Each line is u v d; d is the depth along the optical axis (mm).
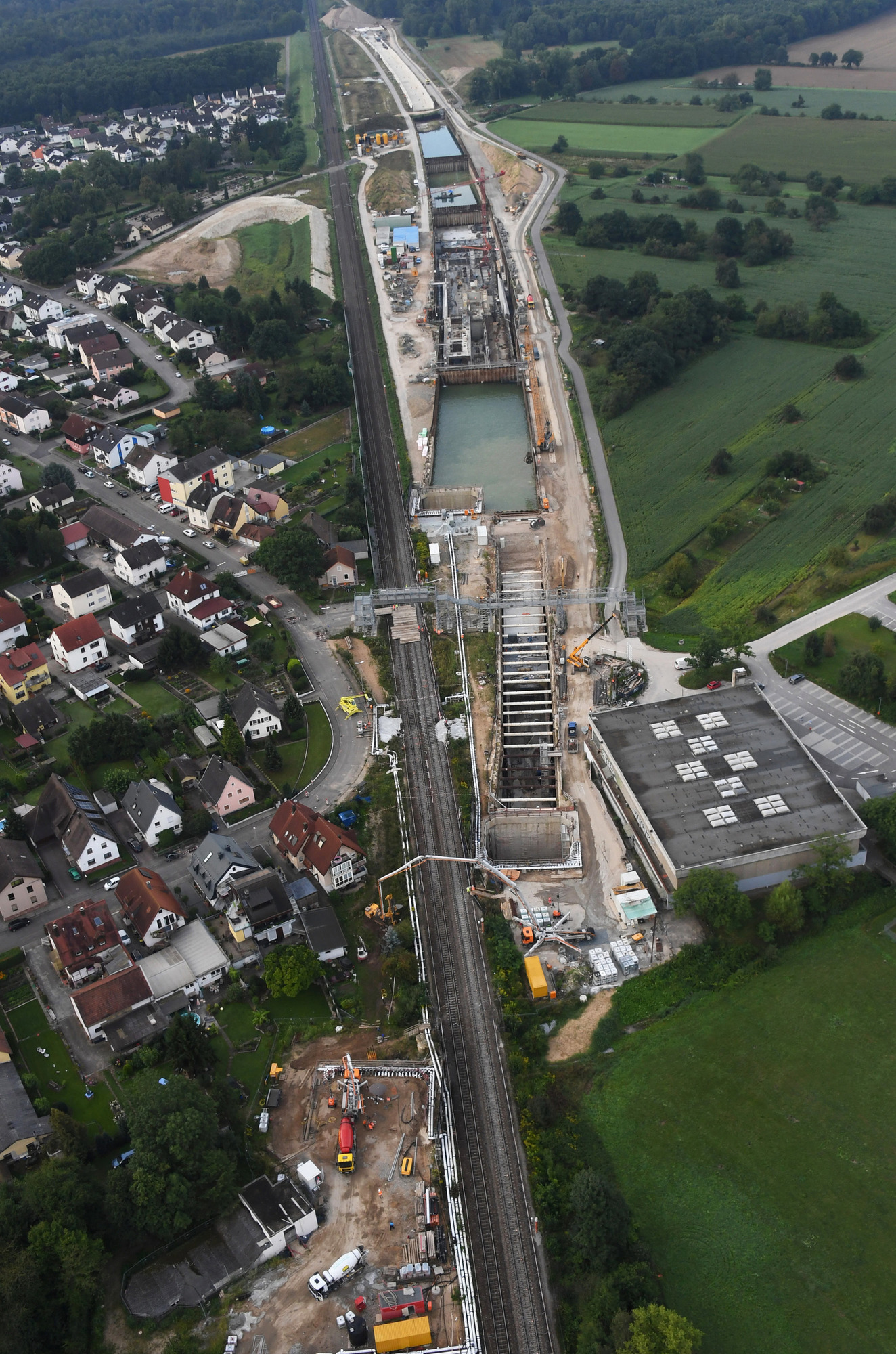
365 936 157500
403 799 181250
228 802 177000
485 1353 111188
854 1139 129875
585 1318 111125
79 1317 112438
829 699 196250
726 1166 127500
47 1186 115938
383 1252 119312
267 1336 111938
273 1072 137750
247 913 151750
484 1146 130125
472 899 163625
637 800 168375
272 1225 118875
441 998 148750
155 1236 119250
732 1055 140250
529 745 194625
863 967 150875
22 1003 147625
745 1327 112875
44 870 168500
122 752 187375
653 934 156250
